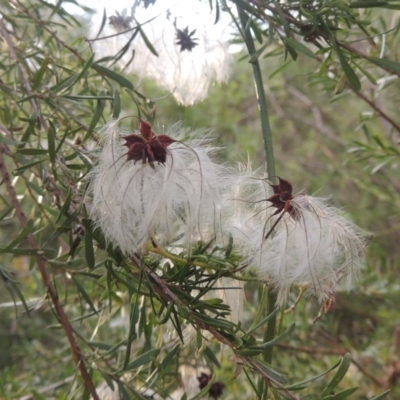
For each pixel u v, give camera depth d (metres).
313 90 0.91
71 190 0.25
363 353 0.65
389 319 0.66
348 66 0.28
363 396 0.61
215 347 0.48
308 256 0.24
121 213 0.22
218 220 0.24
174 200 0.22
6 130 0.33
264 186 0.25
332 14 0.29
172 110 0.72
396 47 0.44
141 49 0.37
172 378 0.38
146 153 0.22
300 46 0.28
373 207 0.88
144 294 0.23
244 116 0.85
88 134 0.26
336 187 0.90
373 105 0.42
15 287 0.31
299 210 0.24
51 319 0.65
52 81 0.39
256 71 0.28
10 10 0.41
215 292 0.28
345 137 0.91
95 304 0.45
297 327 0.59
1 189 0.57
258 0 0.29
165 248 0.23
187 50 0.37
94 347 0.35
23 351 0.61
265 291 0.25
